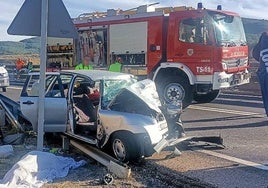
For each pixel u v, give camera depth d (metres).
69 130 7.55
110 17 15.06
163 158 6.98
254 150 7.64
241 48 13.25
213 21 12.45
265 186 5.56
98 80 7.29
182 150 7.61
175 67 13.07
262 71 5.26
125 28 14.51
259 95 17.45
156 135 6.38
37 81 7.95
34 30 6.00
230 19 13.10
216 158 7.04
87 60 16.06
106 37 15.26
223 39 12.52
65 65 17.11
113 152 6.74
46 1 5.91
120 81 7.44
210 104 14.62
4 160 6.52
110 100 7.02
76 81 8.03
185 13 12.75
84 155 7.09
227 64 12.59
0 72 19.66
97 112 7.02
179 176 5.91
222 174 6.10
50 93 7.83
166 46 13.25
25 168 5.48
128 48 14.41
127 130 6.40
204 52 12.52
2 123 9.01
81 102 7.98
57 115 7.62
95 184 5.50
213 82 12.45
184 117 11.57
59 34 6.04
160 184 5.59
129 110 6.73
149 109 6.65
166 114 7.42
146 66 13.80
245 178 5.92
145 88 7.15
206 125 10.25
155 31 13.49
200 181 5.68
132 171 6.18
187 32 12.77
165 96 13.34
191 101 13.70
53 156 6.10
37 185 5.30
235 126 10.11
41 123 6.21
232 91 19.16
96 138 6.93
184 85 13.07
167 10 14.02
